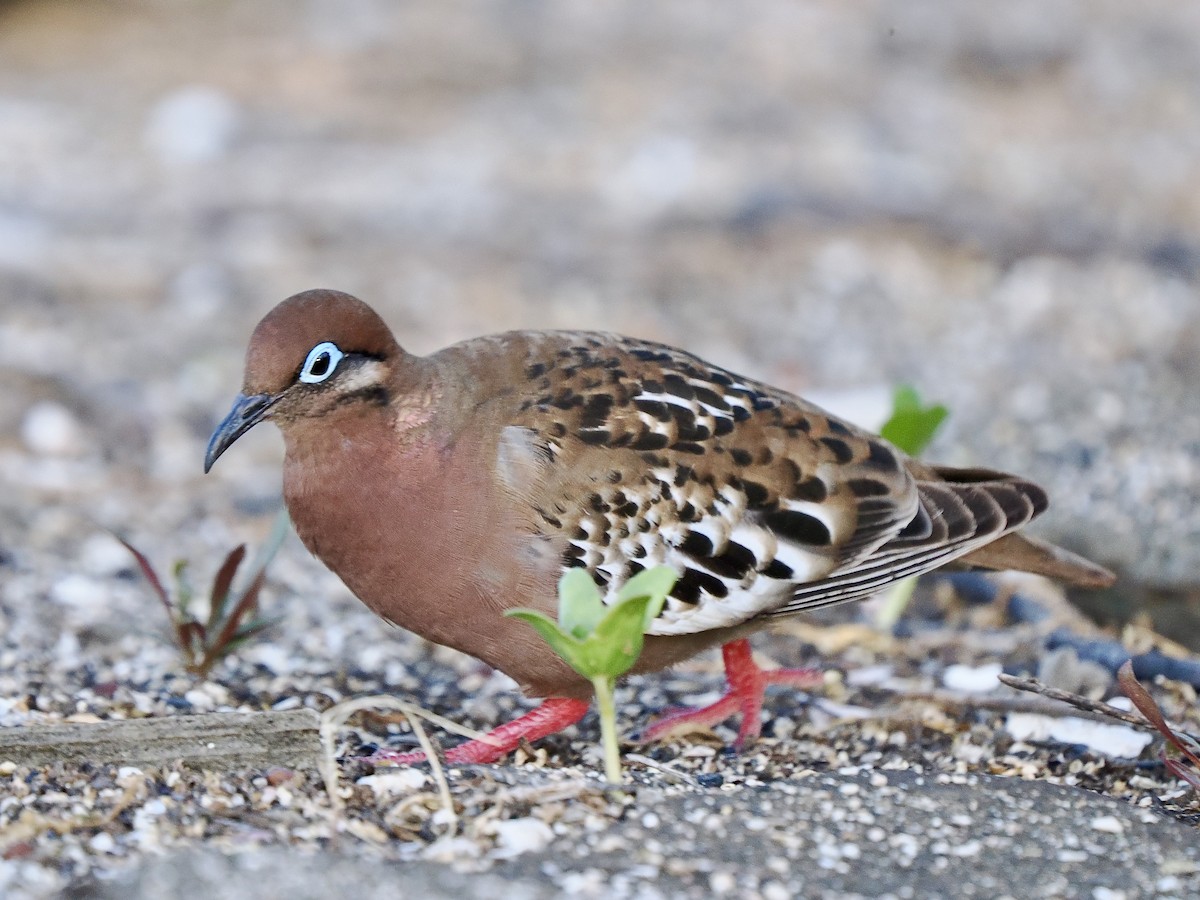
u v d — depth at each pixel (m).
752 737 9.27
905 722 9.38
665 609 8.89
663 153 23.89
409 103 26.03
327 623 11.34
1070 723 9.23
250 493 14.56
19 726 7.90
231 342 17.88
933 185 22.94
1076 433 14.66
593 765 8.87
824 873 7.07
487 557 8.54
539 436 8.66
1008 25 30.86
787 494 9.05
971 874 7.15
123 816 7.36
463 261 20.17
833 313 18.66
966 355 17.27
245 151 23.86
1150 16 31.84
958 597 11.85
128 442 15.55
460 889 6.59
